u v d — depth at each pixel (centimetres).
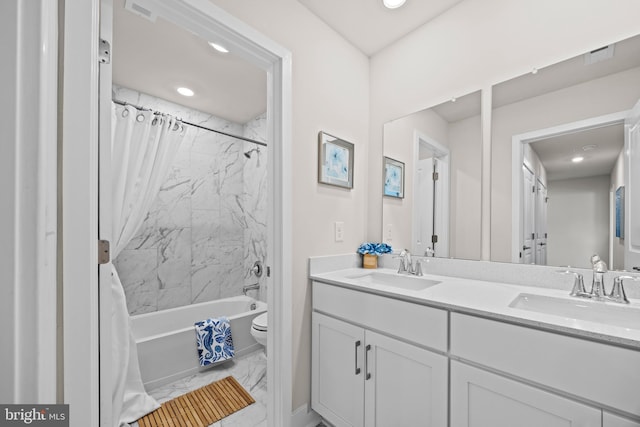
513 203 136
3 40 38
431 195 165
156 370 189
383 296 122
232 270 305
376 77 197
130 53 186
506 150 138
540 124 129
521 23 134
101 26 89
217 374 208
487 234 143
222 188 300
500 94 141
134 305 242
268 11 137
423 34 171
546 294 113
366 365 127
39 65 40
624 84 110
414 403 111
